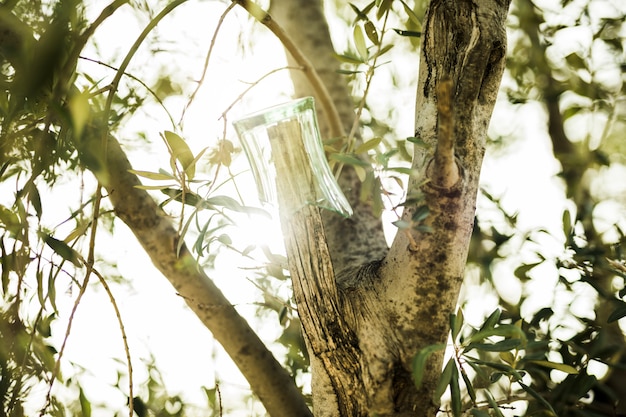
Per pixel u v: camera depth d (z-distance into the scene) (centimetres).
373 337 150
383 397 148
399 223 135
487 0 148
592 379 184
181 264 180
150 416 225
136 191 177
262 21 168
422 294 148
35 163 150
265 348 190
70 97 143
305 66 182
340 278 174
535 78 261
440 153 127
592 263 198
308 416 192
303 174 140
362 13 179
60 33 133
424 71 153
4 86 152
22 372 158
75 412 212
